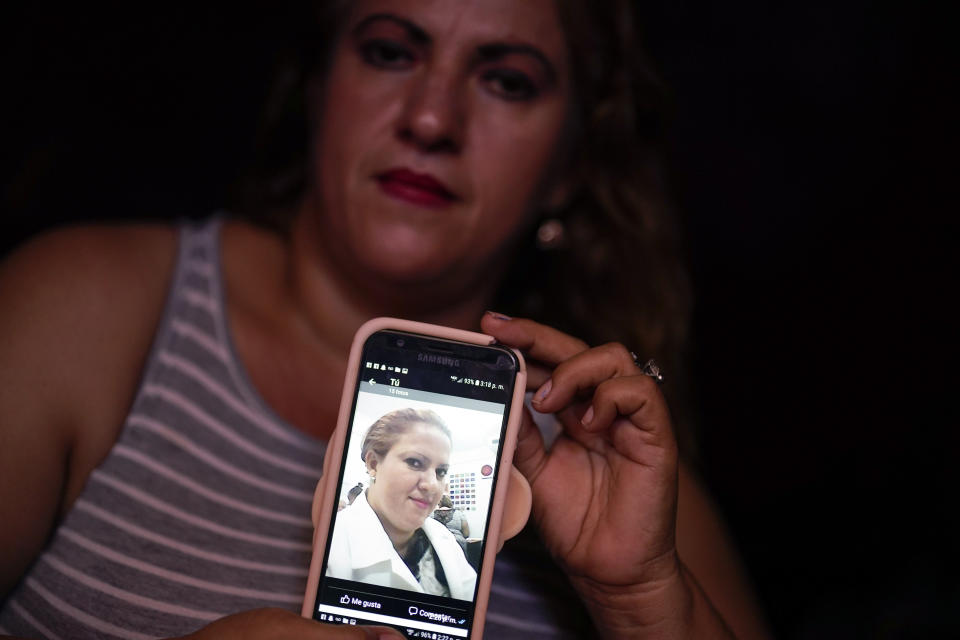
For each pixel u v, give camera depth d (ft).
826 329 9.06
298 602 3.48
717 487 8.77
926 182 8.91
